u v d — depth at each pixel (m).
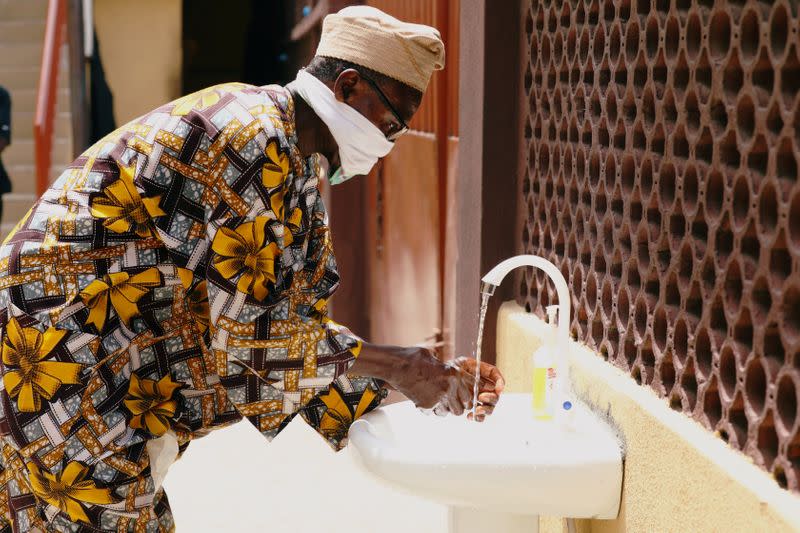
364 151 2.02
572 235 2.52
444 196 4.33
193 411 2.04
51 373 1.85
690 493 1.73
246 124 1.87
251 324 1.88
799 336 1.51
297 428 4.70
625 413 2.03
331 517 3.57
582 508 2.04
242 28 11.17
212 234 1.85
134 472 1.90
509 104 2.99
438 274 4.41
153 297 1.94
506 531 2.21
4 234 8.17
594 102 2.34
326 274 2.12
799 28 1.44
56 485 1.87
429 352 2.06
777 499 1.49
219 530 3.46
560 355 2.18
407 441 2.20
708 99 1.73
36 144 6.73
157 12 9.98
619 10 2.16
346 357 1.95
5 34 8.99
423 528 3.47
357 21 1.97
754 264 1.63
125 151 1.90
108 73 10.02
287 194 1.96
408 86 2.00
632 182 2.14
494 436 2.24
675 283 1.93
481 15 2.96
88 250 1.88
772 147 1.53
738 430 1.68
